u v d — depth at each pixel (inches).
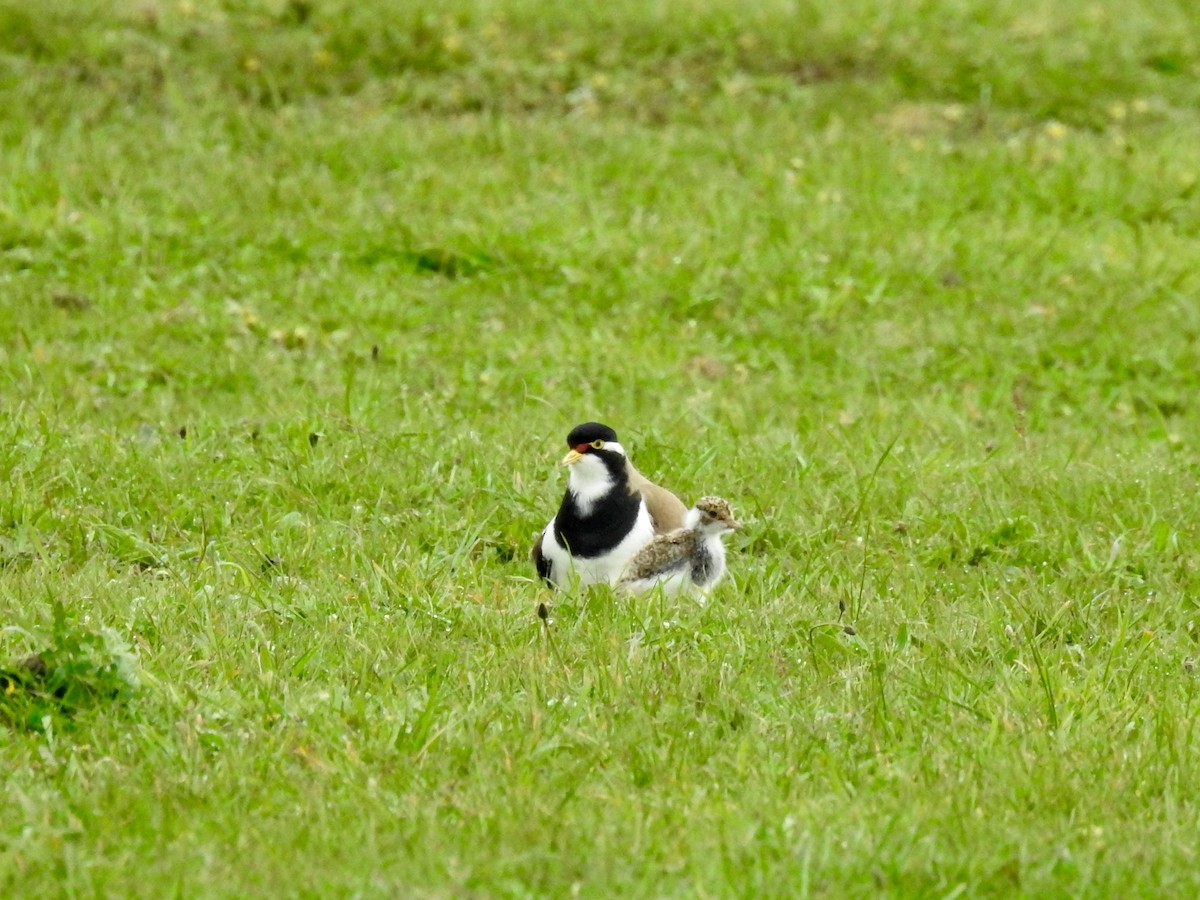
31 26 873.5
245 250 714.2
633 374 631.8
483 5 950.4
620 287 709.9
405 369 633.0
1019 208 805.9
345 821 319.0
